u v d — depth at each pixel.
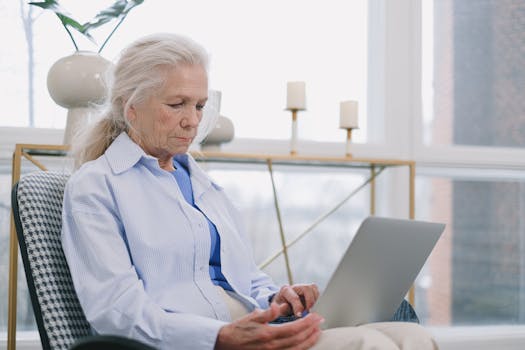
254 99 2.57
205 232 1.37
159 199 1.34
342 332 1.09
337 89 2.67
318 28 2.65
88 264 1.21
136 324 1.13
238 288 1.47
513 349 2.73
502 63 2.80
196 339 1.11
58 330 1.17
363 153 2.62
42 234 1.23
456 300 2.78
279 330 1.07
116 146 1.36
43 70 2.33
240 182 2.53
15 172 1.82
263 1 2.59
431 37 2.76
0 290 2.25
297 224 2.59
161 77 1.33
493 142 2.79
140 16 2.43
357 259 1.18
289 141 2.54
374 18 2.71
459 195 2.79
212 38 2.53
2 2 2.29
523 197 2.80
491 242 2.80
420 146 2.69
